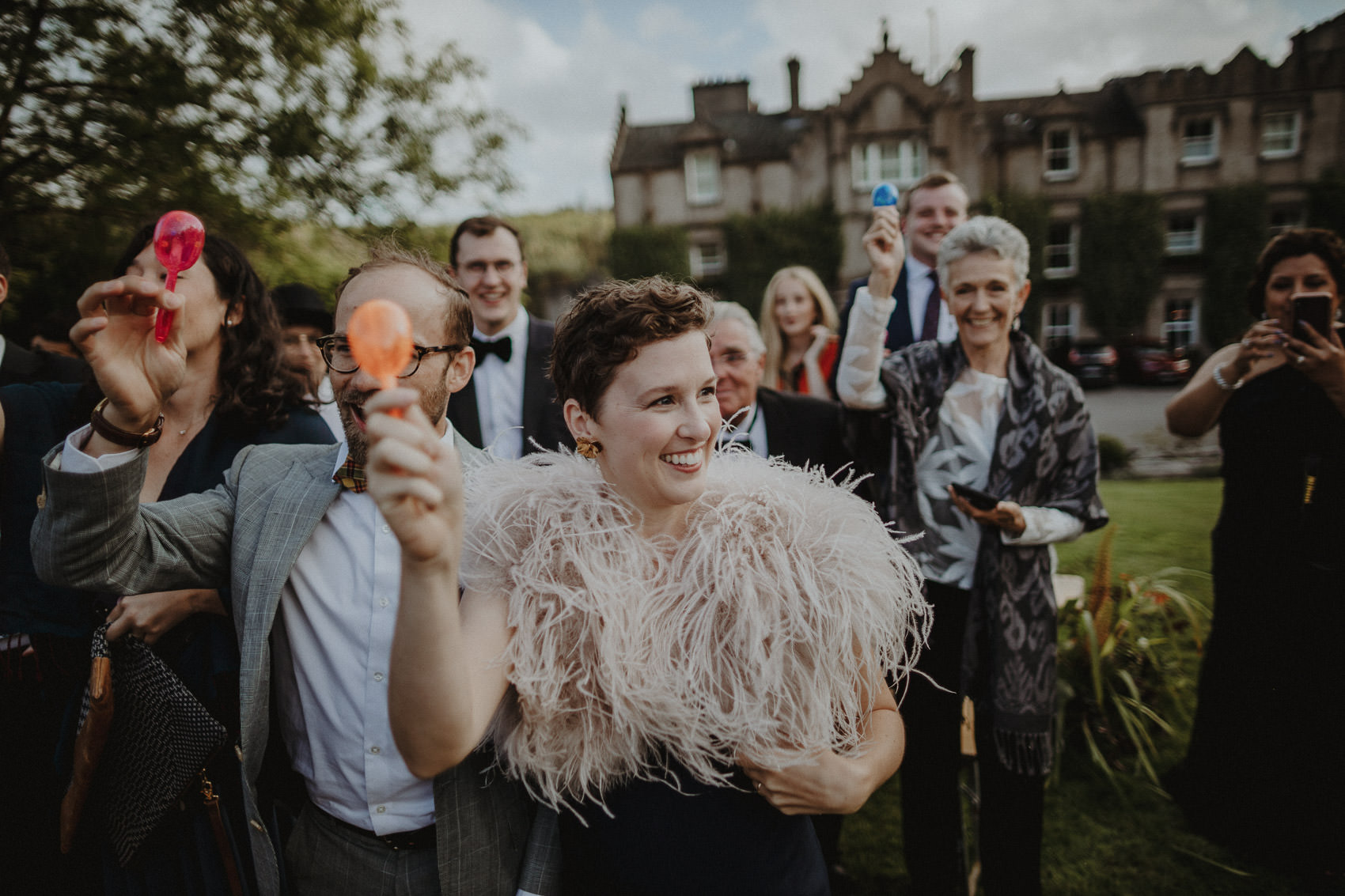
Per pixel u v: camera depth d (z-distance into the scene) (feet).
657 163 75.72
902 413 6.94
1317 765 7.47
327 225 22.68
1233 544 7.82
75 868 5.20
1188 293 71.15
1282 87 68.13
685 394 3.27
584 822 3.39
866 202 73.00
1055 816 8.86
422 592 2.54
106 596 5.03
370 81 21.21
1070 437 6.63
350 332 2.43
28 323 20.49
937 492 6.92
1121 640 10.62
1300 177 68.80
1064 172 71.51
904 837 7.13
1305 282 7.39
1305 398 7.23
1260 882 7.66
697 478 3.37
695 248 76.23
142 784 4.17
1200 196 70.44
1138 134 70.49
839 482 7.29
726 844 3.47
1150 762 9.83
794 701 3.48
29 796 5.34
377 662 3.82
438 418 3.78
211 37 19.29
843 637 3.50
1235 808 8.02
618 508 3.52
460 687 2.70
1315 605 7.30
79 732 4.25
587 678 3.31
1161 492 27.45
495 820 3.76
